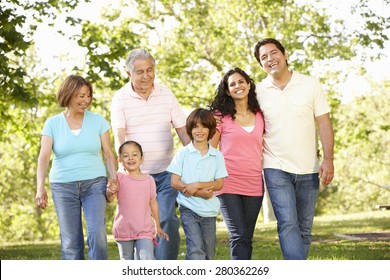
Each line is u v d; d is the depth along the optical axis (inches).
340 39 1085.1
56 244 706.8
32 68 1140.5
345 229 700.7
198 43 1219.2
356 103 1396.4
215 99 315.6
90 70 820.6
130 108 327.3
